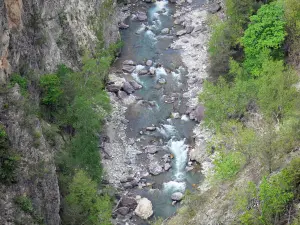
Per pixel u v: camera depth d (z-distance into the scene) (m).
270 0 73.44
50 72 62.06
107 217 53.66
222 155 54.47
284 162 43.84
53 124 59.31
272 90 55.88
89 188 53.19
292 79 58.19
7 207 42.97
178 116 73.00
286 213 37.00
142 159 66.62
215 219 45.75
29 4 57.59
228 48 72.19
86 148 58.38
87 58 67.31
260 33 65.19
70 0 70.94
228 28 73.06
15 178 44.25
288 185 37.84
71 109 60.03
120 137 69.62
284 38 65.19
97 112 64.19
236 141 53.72
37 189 46.44
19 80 51.81
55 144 56.97
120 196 61.25
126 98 76.12
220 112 61.44
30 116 48.66
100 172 59.84
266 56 63.88
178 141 69.06
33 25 58.78
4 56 49.72
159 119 72.75
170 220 55.72
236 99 60.56
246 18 72.62
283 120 52.06
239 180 48.72
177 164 65.88
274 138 46.38
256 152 47.50
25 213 44.12
